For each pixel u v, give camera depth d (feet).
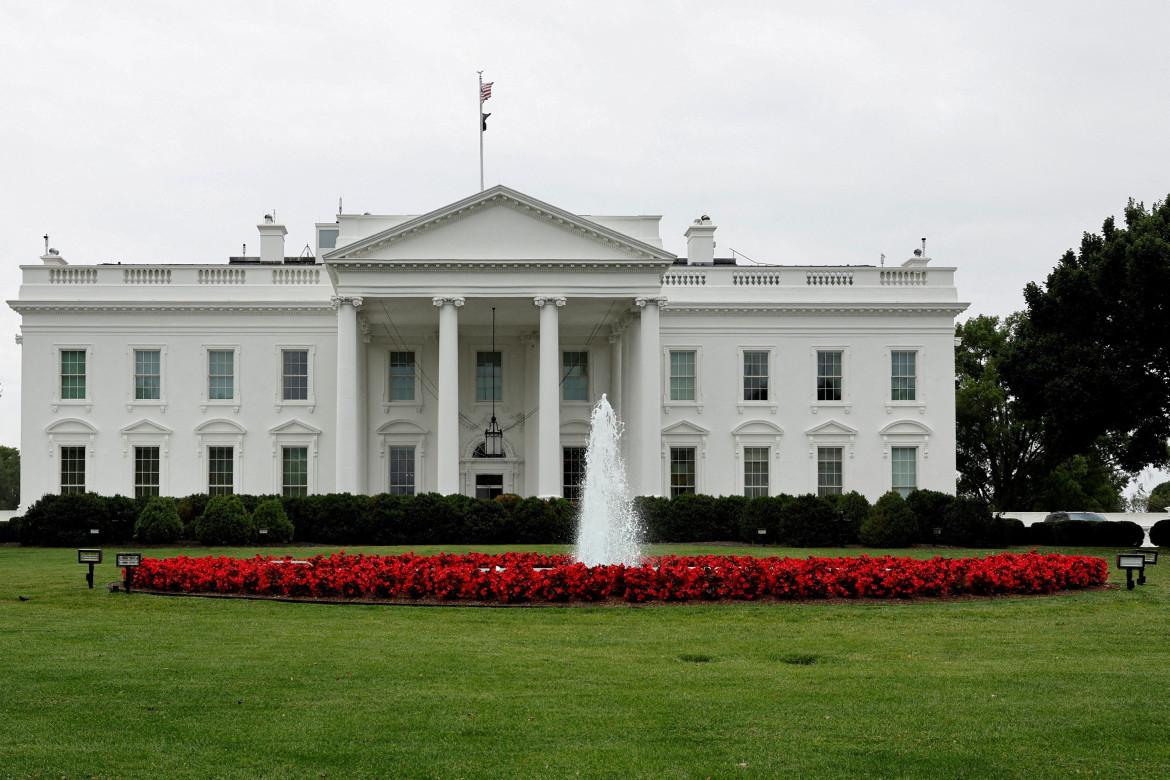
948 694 44.06
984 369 255.50
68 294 171.01
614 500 143.43
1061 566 78.95
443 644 55.26
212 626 60.75
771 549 124.77
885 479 175.01
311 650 53.06
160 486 169.48
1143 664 50.72
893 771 34.24
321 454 171.32
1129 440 147.54
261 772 33.88
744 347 175.52
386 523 137.49
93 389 169.89
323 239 205.57
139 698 42.63
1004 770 34.37
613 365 176.45
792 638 57.98
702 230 196.24
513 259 154.10
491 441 174.81
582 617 64.80
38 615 64.49
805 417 175.32
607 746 36.70
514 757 35.47
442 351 154.51
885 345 176.55
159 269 172.35
